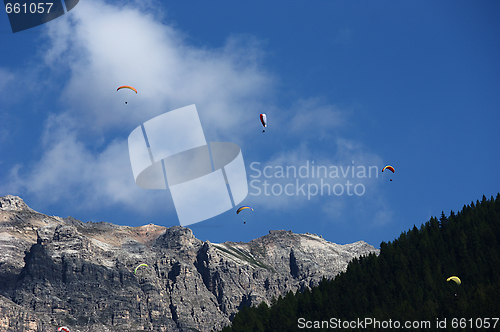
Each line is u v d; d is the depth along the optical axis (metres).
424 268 184.75
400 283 179.38
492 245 190.00
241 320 185.25
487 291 159.38
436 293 170.25
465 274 179.00
